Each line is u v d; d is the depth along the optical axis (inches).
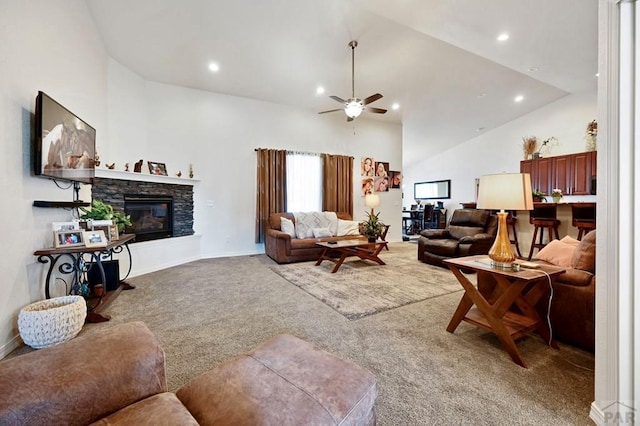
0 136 74.8
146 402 35.4
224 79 190.5
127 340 40.0
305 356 45.4
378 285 138.4
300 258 193.5
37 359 34.1
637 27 47.8
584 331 76.6
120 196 155.3
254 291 129.1
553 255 98.8
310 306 110.5
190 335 86.4
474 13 117.3
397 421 51.9
